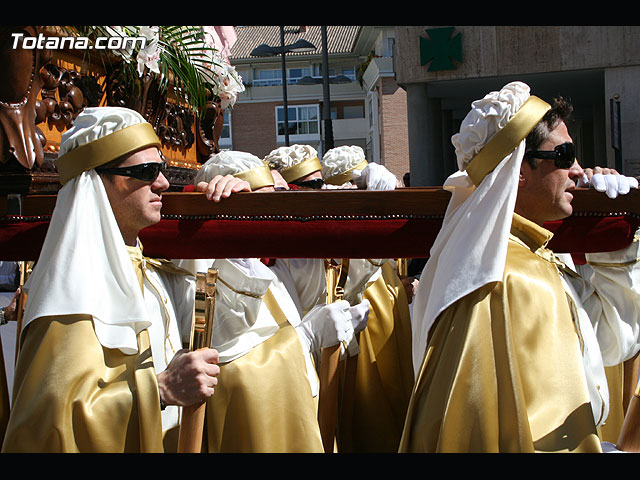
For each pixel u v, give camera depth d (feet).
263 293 8.24
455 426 6.30
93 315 6.28
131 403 6.25
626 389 10.14
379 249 8.13
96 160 6.72
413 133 52.70
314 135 152.05
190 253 8.14
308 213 8.09
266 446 7.91
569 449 6.26
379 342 12.94
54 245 6.64
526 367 6.49
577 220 8.05
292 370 8.30
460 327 6.66
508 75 49.11
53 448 5.99
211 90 11.87
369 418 12.59
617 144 46.55
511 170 6.81
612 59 46.37
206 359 6.57
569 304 7.36
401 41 51.37
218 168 9.53
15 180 7.86
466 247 6.75
